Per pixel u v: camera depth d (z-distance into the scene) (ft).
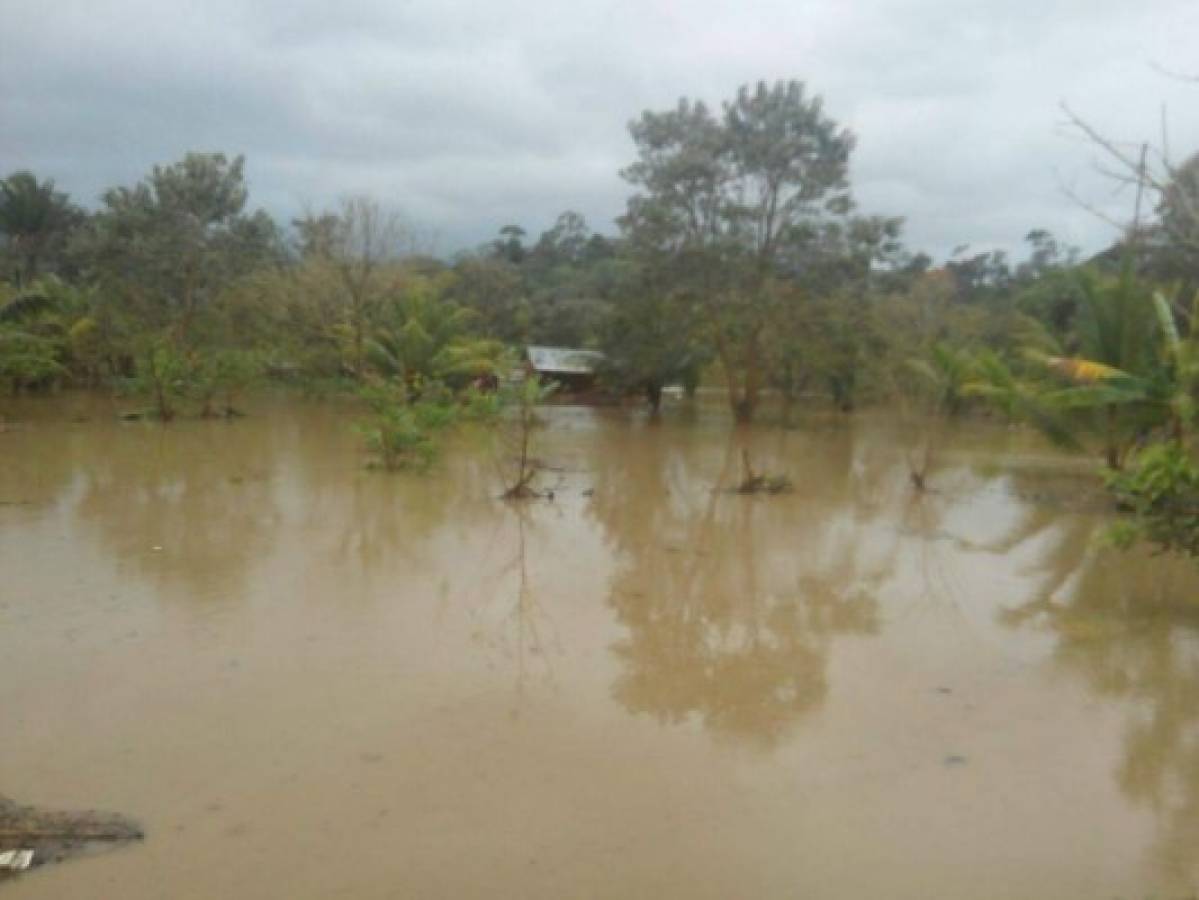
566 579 33.01
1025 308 105.91
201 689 21.53
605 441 79.77
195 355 86.74
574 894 14.07
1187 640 27.53
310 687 21.88
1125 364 52.75
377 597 29.66
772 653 25.76
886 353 97.40
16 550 34.01
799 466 66.90
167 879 14.15
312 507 44.29
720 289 94.79
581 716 20.76
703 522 44.47
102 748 18.42
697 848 15.43
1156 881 14.89
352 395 100.73
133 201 114.01
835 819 16.52
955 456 76.02
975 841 15.94
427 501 46.91
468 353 94.38
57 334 97.55
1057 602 31.78
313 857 14.82
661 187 94.58
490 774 17.80
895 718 21.24
